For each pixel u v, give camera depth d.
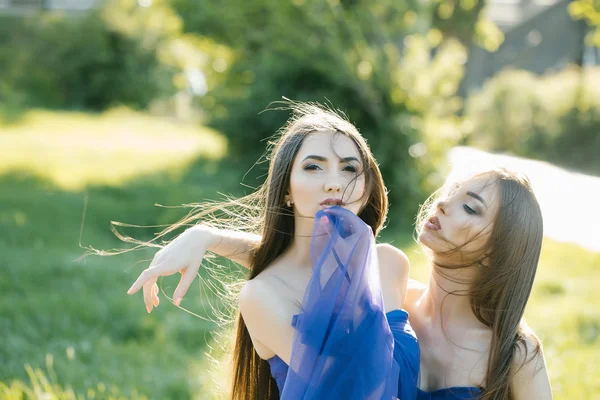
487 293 2.14
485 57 33.03
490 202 2.13
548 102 19.91
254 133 14.04
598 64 29.34
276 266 2.22
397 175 10.67
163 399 4.35
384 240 9.36
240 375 2.37
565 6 30.58
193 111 31.94
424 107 11.28
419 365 2.18
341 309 1.90
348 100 11.77
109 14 31.64
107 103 31.39
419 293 2.46
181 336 5.69
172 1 14.73
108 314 5.96
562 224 10.52
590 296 7.17
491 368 2.11
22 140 18.42
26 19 31.38
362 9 11.20
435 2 13.73
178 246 2.20
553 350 5.40
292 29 11.38
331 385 1.88
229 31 13.91
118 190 12.25
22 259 7.25
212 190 12.27
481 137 21.27
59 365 4.64
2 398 3.73
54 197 10.88
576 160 18.67
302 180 2.10
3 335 5.24
